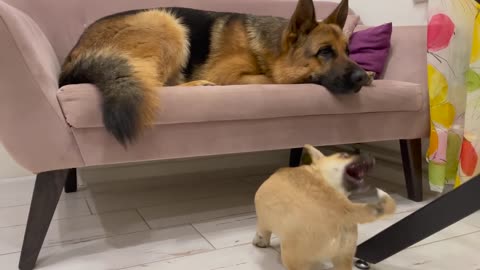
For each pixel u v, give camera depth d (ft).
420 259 4.38
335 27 6.20
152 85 4.45
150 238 5.02
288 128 5.10
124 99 4.15
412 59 6.30
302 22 6.22
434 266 4.23
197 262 4.34
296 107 5.01
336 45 5.92
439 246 4.68
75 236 5.08
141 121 4.26
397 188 7.06
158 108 4.34
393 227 3.97
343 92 5.36
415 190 6.32
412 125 5.99
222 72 6.46
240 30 6.83
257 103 4.77
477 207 3.40
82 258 4.49
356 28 7.64
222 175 8.23
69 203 6.40
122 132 4.12
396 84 5.74
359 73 5.32
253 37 6.72
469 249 4.61
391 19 8.36
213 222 5.55
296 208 3.41
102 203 6.42
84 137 4.24
